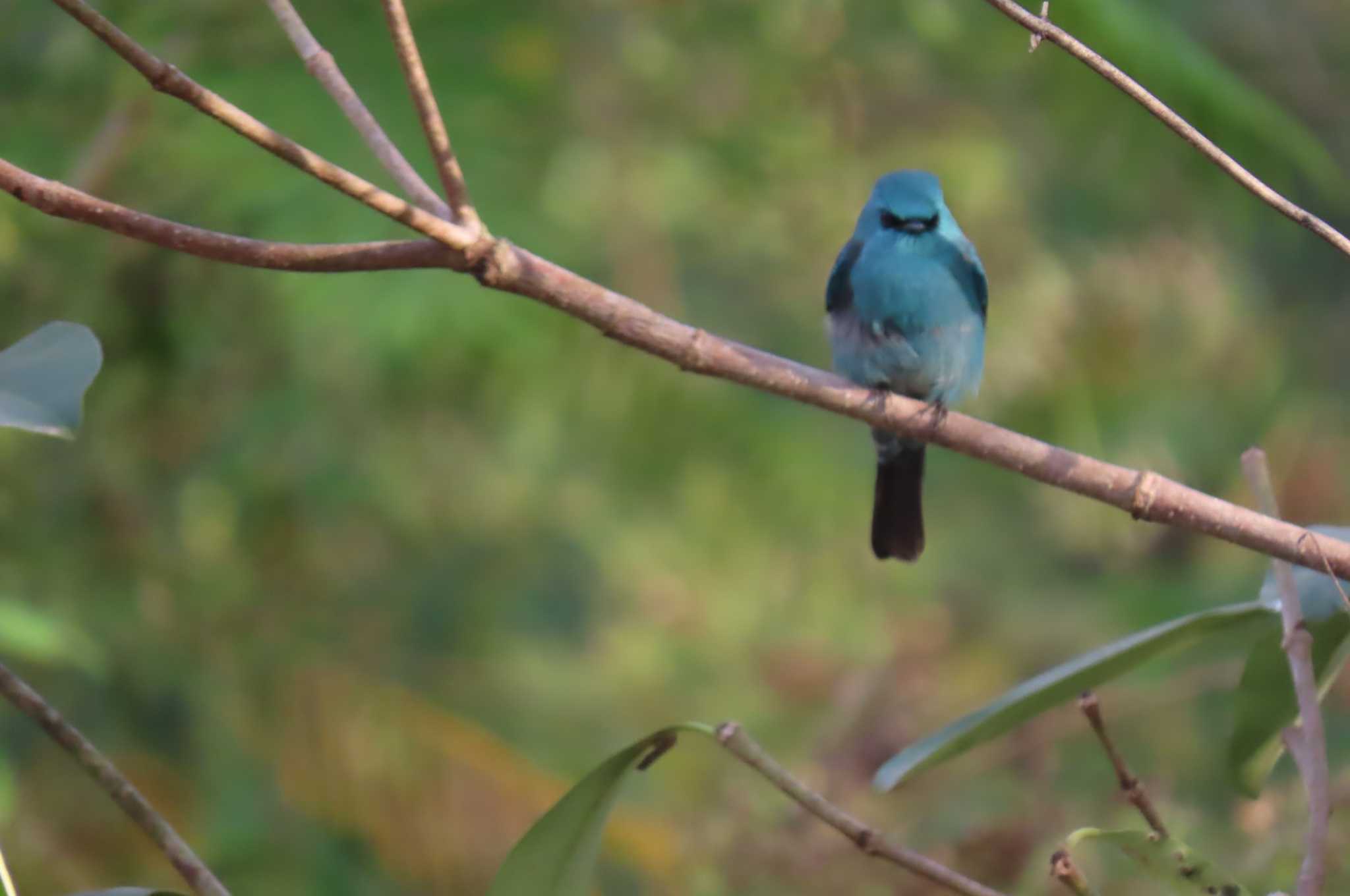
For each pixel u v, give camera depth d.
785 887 8.44
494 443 13.10
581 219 12.24
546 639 14.30
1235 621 5.18
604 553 13.84
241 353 11.96
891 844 4.41
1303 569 5.16
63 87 11.27
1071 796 9.05
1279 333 16.05
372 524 12.88
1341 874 7.19
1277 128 10.95
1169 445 14.61
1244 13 15.09
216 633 11.36
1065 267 14.44
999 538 14.90
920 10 12.47
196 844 10.56
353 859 10.87
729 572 13.84
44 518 10.95
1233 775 5.41
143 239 4.23
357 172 10.38
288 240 10.32
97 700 10.84
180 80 4.00
